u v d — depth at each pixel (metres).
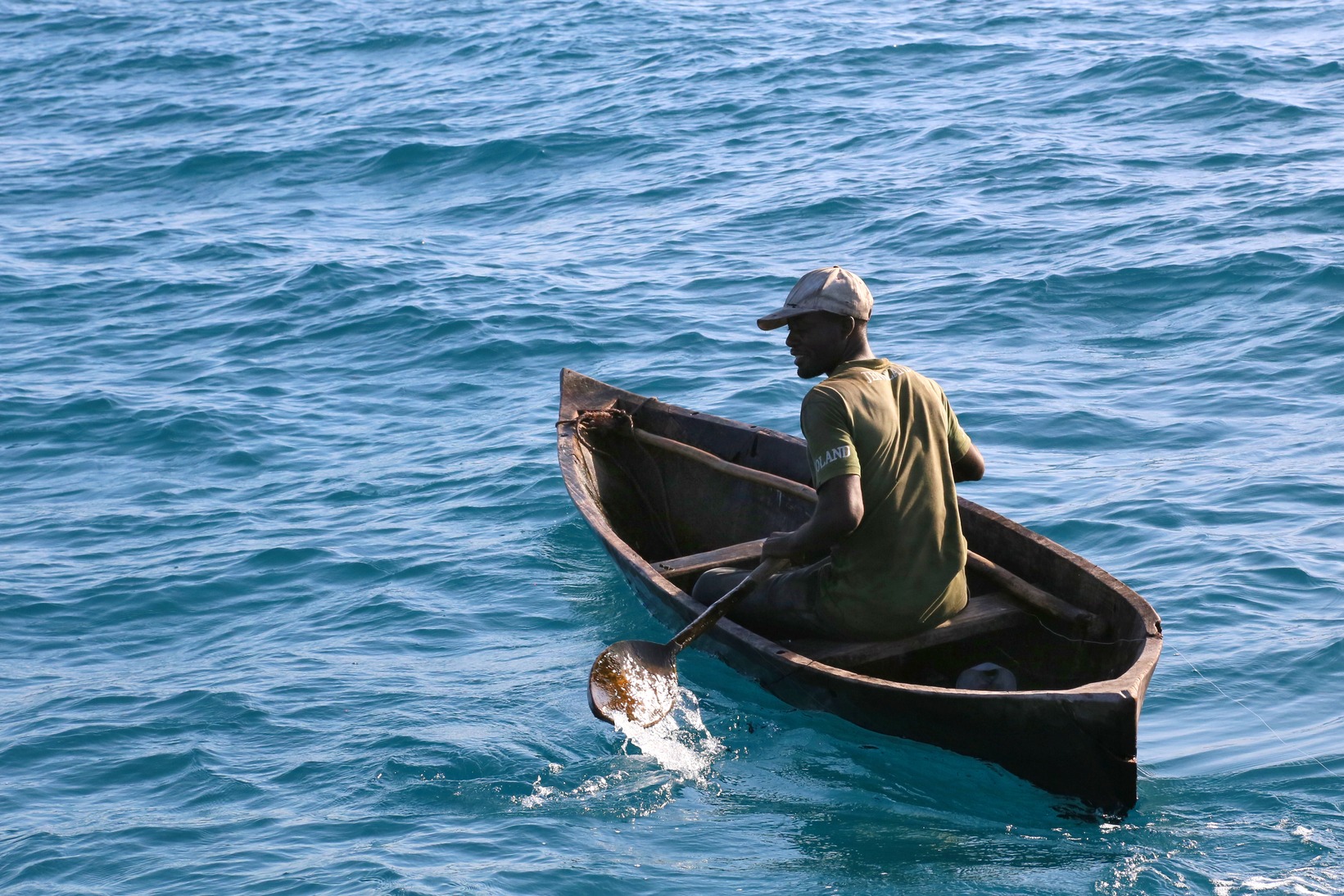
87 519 15.34
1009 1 51.41
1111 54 38.84
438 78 47.56
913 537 9.49
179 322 23.83
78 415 18.94
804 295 9.46
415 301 23.72
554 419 17.86
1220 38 40.34
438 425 18.09
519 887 7.77
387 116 41.88
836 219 27.02
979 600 10.41
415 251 27.95
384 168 36.00
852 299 9.37
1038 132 31.95
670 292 23.55
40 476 16.91
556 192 32.28
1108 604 9.95
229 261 27.84
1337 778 8.62
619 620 12.06
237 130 42.00
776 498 13.70
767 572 9.75
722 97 39.72
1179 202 25.30
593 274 25.09
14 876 8.21
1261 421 15.83
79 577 13.65
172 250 29.19
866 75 40.59
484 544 13.98
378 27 58.25
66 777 9.56
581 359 20.39
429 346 21.45
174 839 8.59
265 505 15.49
